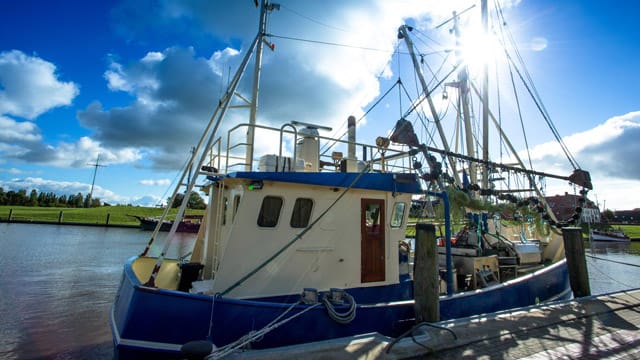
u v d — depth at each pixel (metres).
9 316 10.77
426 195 6.72
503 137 11.09
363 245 6.46
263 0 8.05
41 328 9.81
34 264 20.03
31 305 12.05
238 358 3.42
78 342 8.89
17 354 8.12
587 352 4.25
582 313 5.82
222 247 6.29
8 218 52.69
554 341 4.52
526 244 9.84
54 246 28.05
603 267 24.75
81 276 17.06
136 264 6.48
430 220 8.06
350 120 8.17
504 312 5.63
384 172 7.18
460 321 5.00
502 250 9.48
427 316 5.14
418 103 8.72
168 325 4.25
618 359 4.12
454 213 6.79
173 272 7.28
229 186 6.52
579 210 9.63
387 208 6.79
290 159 6.55
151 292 4.29
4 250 24.72
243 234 5.39
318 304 5.02
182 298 4.36
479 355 3.97
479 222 9.21
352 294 6.22
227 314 4.50
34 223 51.75
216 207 7.16
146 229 45.56
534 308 5.98
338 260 6.14
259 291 5.42
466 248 8.74
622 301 6.70
